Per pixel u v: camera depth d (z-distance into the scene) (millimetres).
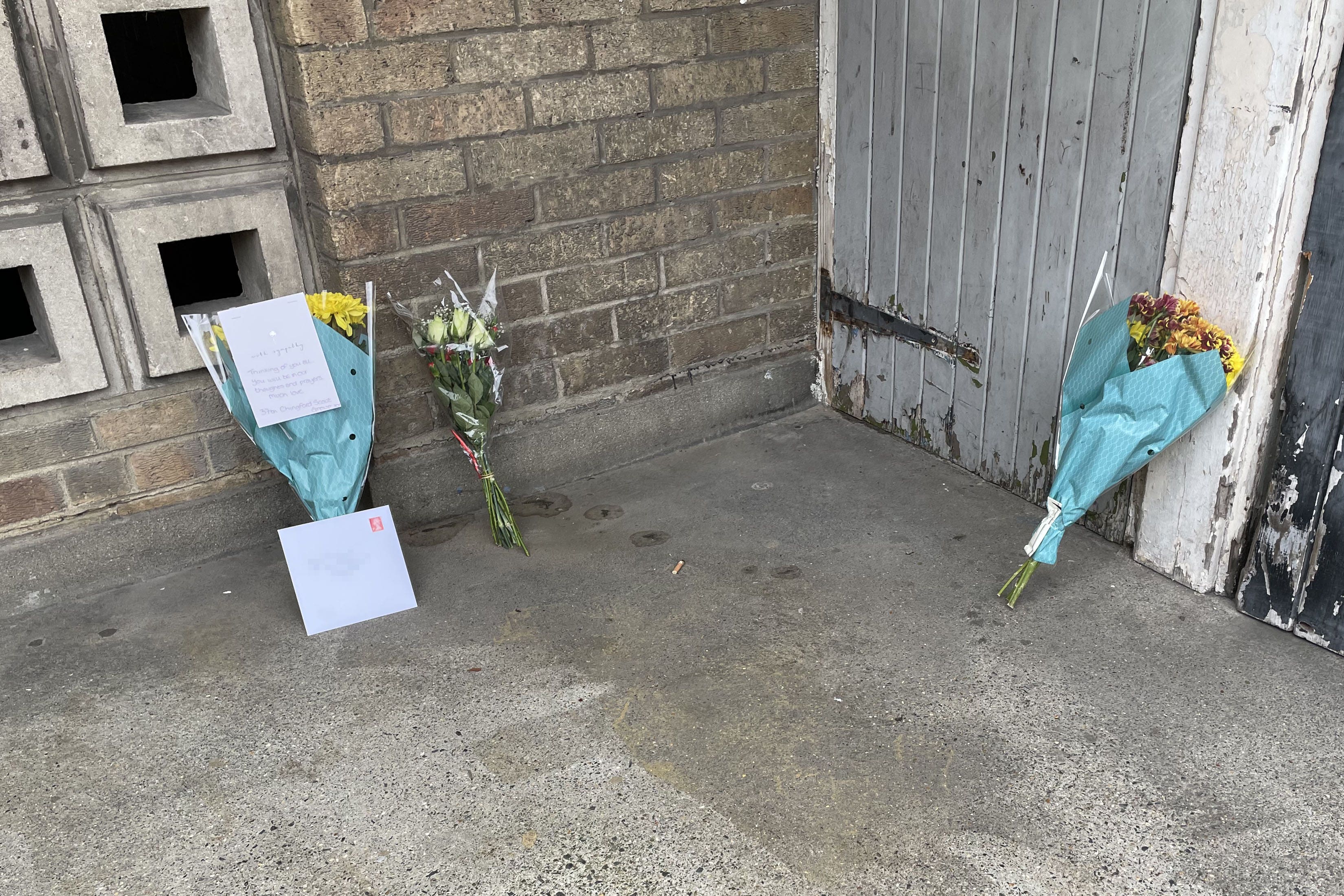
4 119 2506
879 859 2000
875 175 3498
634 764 2268
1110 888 1920
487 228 3121
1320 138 2266
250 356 2615
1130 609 2752
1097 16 2664
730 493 3445
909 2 3186
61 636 2803
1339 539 2445
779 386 3918
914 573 2949
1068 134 2828
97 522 2963
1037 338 3092
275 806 2193
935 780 2189
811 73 3543
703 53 3295
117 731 2434
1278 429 2557
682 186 3420
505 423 3391
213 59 2770
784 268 3764
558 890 1962
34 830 2148
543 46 3020
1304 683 2441
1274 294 2416
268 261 2938
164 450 2998
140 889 2002
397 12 2783
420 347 2936
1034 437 3199
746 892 1942
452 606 2879
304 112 2781
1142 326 2486
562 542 3189
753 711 2418
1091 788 2154
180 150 2729
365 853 2064
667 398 3672
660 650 2652
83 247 2727
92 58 2570
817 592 2875
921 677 2514
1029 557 2900
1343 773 2166
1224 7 2338
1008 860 1987
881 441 3768
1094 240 2840
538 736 2367
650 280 3480
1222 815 2074
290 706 2500
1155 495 2844
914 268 3463
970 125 3111
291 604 2918
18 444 2791
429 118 2918
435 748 2342
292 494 3215
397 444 3230
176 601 2951
